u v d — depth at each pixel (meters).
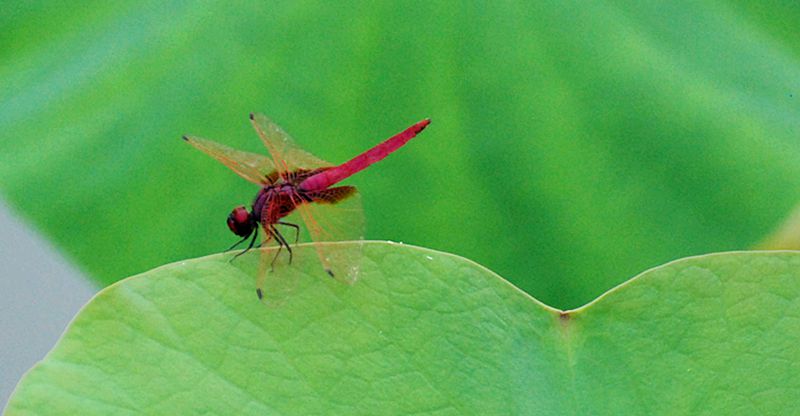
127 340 0.62
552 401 0.61
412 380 0.62
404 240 0.65
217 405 0.61
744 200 0.65
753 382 0.62
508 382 0.62
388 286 0.62
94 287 0.65
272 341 0.62
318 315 0.62
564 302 0.65
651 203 0.65
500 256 0.65
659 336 0.62
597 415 0.61
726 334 0.62
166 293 0.62
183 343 0.62
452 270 0.62
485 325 0.62
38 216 0.65
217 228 0.65
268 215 0.64
